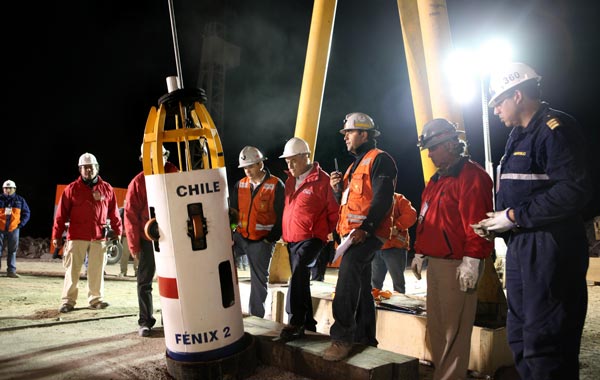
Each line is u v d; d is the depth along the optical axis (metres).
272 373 3.82
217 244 3.63
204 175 3.60
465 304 3.25
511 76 2.78
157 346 4.62
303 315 4.09
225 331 3.64
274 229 5.11
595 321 5.89
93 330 5.26
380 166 3.69
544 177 2.66
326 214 4.23
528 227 2.62
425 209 3.42
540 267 2.62
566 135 2.55
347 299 3.56
